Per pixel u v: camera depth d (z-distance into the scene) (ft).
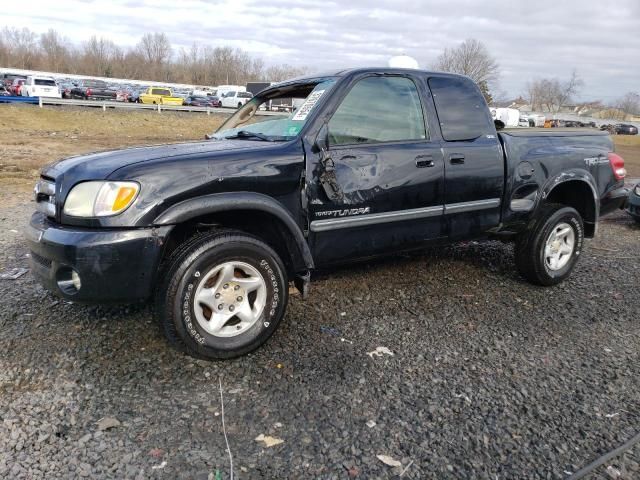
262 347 11.13
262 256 10.54
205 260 9.86
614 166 16.74
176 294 9.75
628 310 14.06
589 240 22.53
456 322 12.81
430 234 13.20
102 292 9.48
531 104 355.56
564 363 10.92
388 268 16.69
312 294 14.25
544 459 7.91
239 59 364.79
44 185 10.55
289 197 10.93
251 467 7.55
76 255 9.27
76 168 10.10
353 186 11.55
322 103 11.55
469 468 7.66
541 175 14.74
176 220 9.58
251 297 10.84
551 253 15.26
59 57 335.88
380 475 7.47
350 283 15.21
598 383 10.16
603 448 8.21
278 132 11.85
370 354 11.01
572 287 15.78
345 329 12.18
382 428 8.52
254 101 14.82
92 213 9.43
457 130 13.46
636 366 10.90
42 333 11.41
